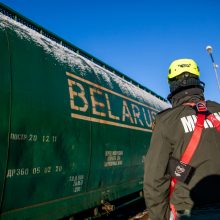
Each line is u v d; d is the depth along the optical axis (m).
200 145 1.97
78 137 5.59
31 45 4.89
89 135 5.99
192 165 1.95
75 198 5.46
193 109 2.07
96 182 6.27
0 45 4.17
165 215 1.96
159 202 1.94
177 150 1.98
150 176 1.95
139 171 8.80
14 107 4.13
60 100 5.18
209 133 1.99
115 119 7.34
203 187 1.93
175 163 1.97
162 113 2.10
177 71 2.24
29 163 4.31
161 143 1.99
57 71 5.33
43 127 4.65
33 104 4.49
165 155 1.98
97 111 6.45
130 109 8.54
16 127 4.12
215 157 1.96
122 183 7.62
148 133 9.73
